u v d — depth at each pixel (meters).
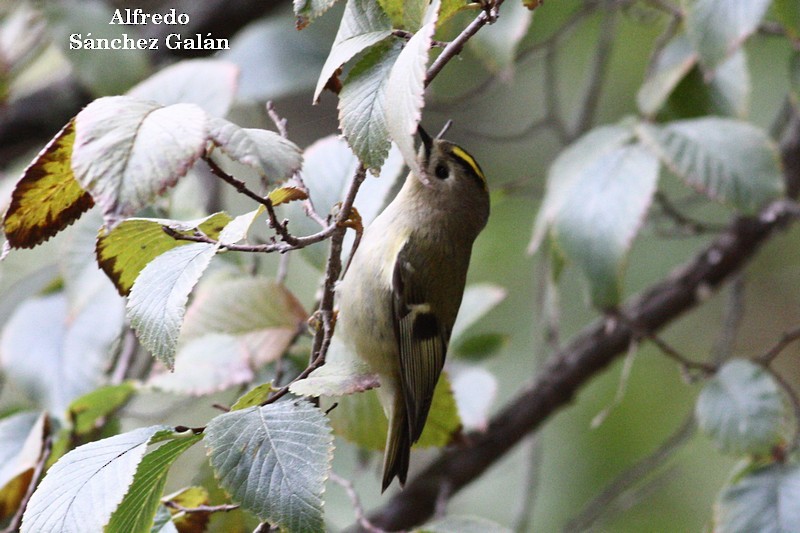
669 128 7.41
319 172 5.93
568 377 9.09
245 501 3.72
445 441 6.30
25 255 9.83
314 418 3.93
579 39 11.27
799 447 6.85
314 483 3.75
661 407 10.36
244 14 11.30
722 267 9.07
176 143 3.45
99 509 3.68
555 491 10.14
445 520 5.58
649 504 10.06
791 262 11.46
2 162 11.42
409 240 5.84
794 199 8.95
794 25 7.11
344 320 5.66
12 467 6.26
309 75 9.60
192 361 6.48
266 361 6.48
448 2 3.98
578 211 7.17
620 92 11.10
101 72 8.83
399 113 3.60
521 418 9.09
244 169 10.30
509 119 11.62
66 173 3.88
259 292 6.68
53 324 7.77
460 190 6.04
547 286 9.48
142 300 3.74
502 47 7.28
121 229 4.11
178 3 11.37
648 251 10.88
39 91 11.28
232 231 3.82
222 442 3.84
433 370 5.99
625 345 9.16
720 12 6.71
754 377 7.05
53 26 8.78
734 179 7.09
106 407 6.56
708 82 7.98
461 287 6.21
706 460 10.13
